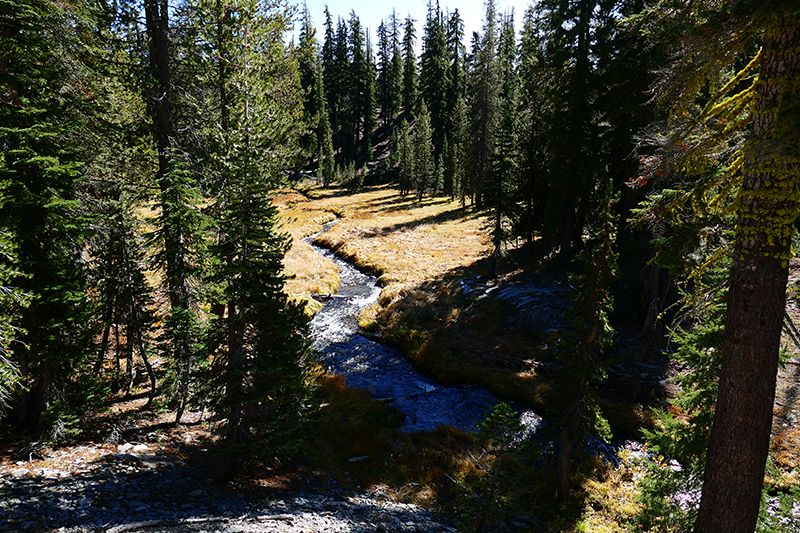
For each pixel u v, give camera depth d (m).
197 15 13.02
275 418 8.91
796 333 5.61
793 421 12.77
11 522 6.05
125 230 10.98
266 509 8.08
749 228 5.20
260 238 8.31
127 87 13.06
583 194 22.69
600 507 10.85
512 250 31.20
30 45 8.92
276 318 8.60
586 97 21.22
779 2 4.15
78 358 8.97
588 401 10.47
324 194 74.69
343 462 11.85
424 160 63.75
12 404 9.27
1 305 7.82
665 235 16.34
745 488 5.56
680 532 8.99
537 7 22.36
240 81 11.54
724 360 5.73
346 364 19.41
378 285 31.34
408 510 9.88
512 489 10.06
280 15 14.97
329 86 90.81
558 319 20.33
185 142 13.67
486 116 42.97
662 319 17.86
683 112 6.01
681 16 5.79
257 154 9.11
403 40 90.56
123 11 11.95
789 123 4.41
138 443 9.87
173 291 11.34
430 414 15.38
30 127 8.16
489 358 18.98
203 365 10.43
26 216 8.19
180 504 7.55
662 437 9.34
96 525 6.35
